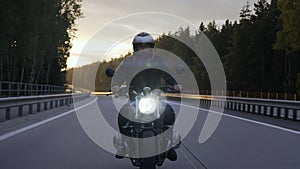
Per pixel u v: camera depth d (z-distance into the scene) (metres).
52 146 11.75
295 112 20.48
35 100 22.50
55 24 59.12
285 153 10.98
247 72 90.38
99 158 9.95
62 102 33.16
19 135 14.04
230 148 11.81
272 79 86.31
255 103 25.81
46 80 70.94
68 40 72.50
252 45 88.69
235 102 29.94
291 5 65.12
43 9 49.78
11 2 44.22
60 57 79.75
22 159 9.77
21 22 47.97
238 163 9.56
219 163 9.55
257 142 13.02
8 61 56.62
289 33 65.38
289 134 15.09
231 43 96.62
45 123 18.14
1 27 43.47
